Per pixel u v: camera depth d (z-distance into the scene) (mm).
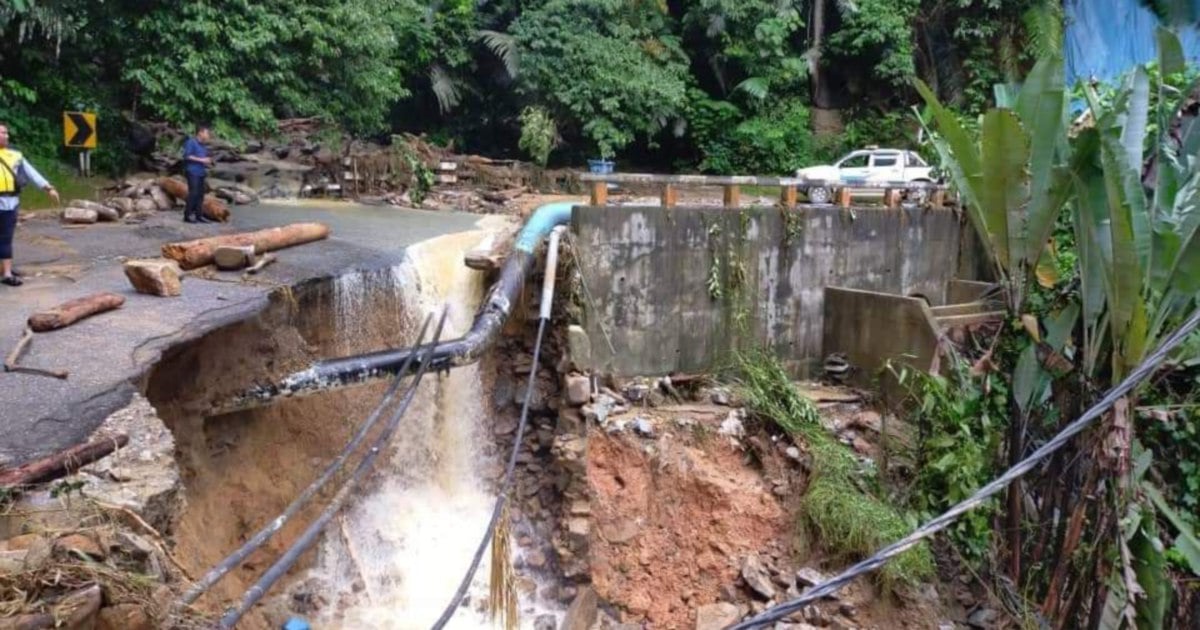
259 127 15289
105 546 4219
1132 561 8000
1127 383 4008
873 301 12266
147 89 13750
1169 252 7652
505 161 21000
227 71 14711
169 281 8211
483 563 9422
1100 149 7871
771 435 10453
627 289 10938
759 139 24047
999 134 8344
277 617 7840
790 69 23922
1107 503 7961
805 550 9352
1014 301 9344
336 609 8477
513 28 22406
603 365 10789
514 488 10266
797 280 12680
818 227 12859
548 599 9453
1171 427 9625
